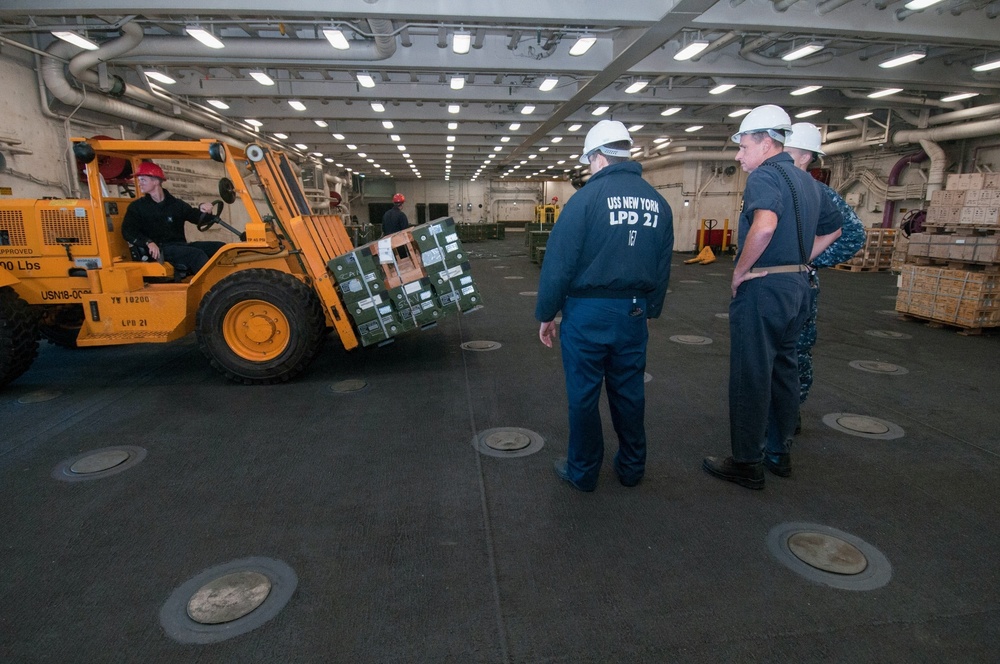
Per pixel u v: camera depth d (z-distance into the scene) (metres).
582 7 6.11
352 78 10.08
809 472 2.68
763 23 6.32
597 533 2.17
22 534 2.19
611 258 2.12
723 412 3.52
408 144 16.58
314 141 16.16
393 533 2.19
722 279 11.11
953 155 11.95
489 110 12.56
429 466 2.78
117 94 8.21
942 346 5.26
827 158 16.17
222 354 4.04
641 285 2.20
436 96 10.41
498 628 1.68
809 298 2.33
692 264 14.84
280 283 3.96
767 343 2.31
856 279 10.82
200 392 3.98
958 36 6.71
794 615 1.71
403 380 4.25
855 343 5.39
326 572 1.95
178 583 1.89
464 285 4.17
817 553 2.03
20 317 3.89
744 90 10.91
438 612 1.75
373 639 1.64
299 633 1.66
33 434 3.20
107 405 3.70
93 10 5.66
